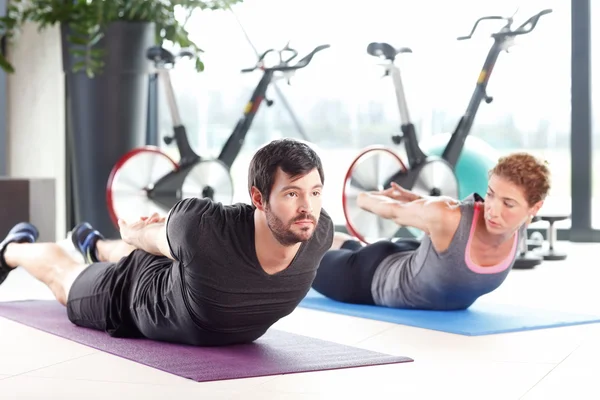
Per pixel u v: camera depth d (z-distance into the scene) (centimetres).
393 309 363
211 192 612
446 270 338
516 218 321
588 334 309
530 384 233
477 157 607
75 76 639
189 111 734
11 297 405
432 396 220
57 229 700
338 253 383
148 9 629
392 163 562
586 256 590
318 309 368
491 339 300
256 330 278
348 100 708
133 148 642
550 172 321
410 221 344
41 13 630
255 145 733
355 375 243
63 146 707
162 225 278
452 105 680
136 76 640
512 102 676
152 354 268
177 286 267
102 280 300
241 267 252
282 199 236
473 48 672
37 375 243
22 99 695
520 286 446
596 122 672
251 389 226
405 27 688
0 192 577
